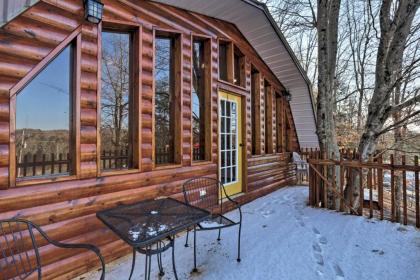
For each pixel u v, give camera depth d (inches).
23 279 62.4
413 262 91.9
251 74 213.2
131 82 114.5
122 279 86.1
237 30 179.0
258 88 212.2
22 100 80.9
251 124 206.2
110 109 107.2
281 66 219.8
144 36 115.5
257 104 212.4
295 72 225.1
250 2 140.2
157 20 122.4
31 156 82.5
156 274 88.9
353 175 159.5
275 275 86.3
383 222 134.9
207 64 156.2
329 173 167.5
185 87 137.0
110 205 99.6
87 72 94.1
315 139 288.8
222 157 169.8
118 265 96.5
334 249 105.2
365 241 111.7
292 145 280.7
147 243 59.1
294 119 283.0
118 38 111.9
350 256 98.7
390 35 156.9
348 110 504.4
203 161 149.3
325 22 170.6
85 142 93.0
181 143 133.0
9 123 75.5
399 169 133.6
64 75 90.5
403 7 150.3
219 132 161.9
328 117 173.8
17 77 77.4
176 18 133.0
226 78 177.5
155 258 101.2
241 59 191.8
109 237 98.7
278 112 255.0
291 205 177.9
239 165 186.2
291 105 271.9
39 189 80.9
